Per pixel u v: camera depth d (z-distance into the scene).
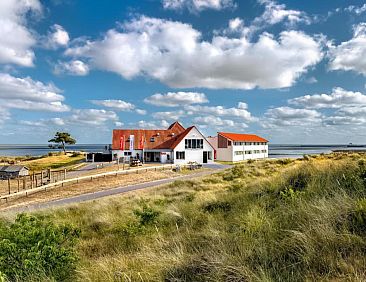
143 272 4.53
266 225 5.57
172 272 4.37
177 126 66.31
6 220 11.80
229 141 69.38
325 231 4.29
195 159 60.06
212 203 10.32
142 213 9.47
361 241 3.88
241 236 5.21
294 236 4.44
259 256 4.24
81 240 8.27
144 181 34.97
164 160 59.03
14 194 25.58
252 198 9.27
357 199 5.18
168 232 7.73
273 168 30.58
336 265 3.52
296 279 3.45
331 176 8.15
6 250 4.81
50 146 101.88
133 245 7.18
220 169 47.84
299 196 7.06
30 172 50.25
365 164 8.24
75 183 33.50
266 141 83.44
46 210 16.50
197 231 6.86
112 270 4.76
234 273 3.82
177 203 12.51
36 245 5.14
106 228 9.94
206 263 4.27
